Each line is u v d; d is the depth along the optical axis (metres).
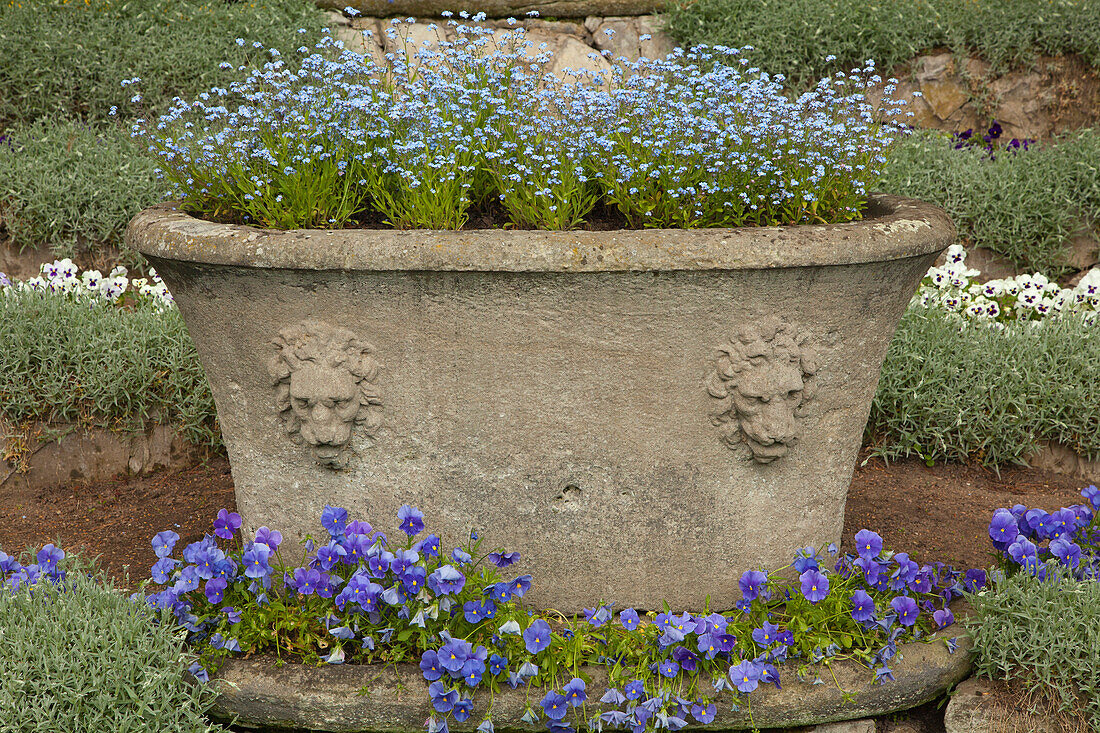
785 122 2.46
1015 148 4.95
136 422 3.52
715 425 2.21
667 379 2.14
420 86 2.73
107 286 4.13
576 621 2.23
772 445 2.17
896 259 2.10
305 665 2.13
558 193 2.28
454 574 2.01
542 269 1.96
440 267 1.97
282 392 2.20
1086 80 5.30
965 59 5.29
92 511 3.27
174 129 2.61
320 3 5.55
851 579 2.31
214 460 3.63
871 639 2.20
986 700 2.17
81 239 4.48
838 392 2.26
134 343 3.49
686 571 2.34
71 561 2.48
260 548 2.14
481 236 1.99
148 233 2.16
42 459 3.47
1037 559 2.35
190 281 2.14
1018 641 2.16
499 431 2.20
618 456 2.23
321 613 2.18
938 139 4.95
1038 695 2.14
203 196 2.46
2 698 1.86
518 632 2.05
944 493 3.35
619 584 2.34
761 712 2.12
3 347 3.39
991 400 3.53
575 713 2.08
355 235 2.01
